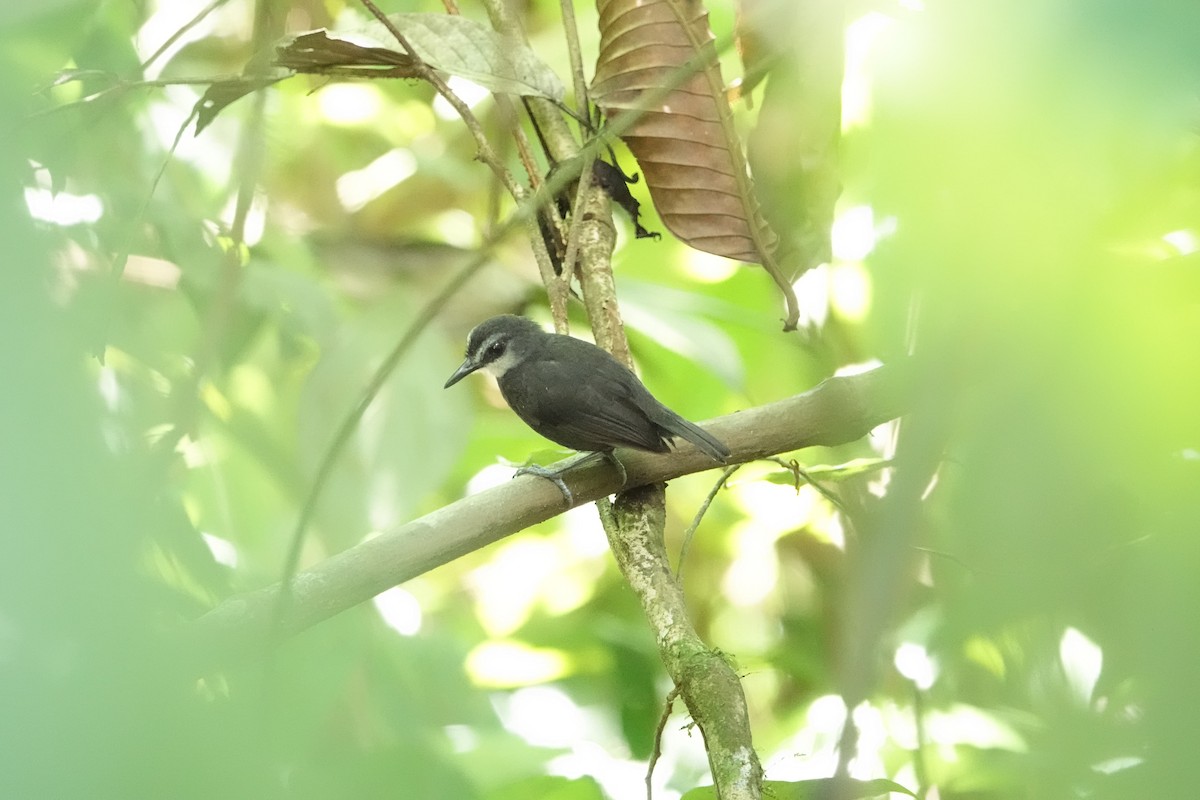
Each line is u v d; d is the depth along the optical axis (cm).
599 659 1100
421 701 867
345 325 893
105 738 184
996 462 215
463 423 863
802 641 980
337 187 1255
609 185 836
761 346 1063
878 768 744
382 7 1066
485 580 1218
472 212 1266
